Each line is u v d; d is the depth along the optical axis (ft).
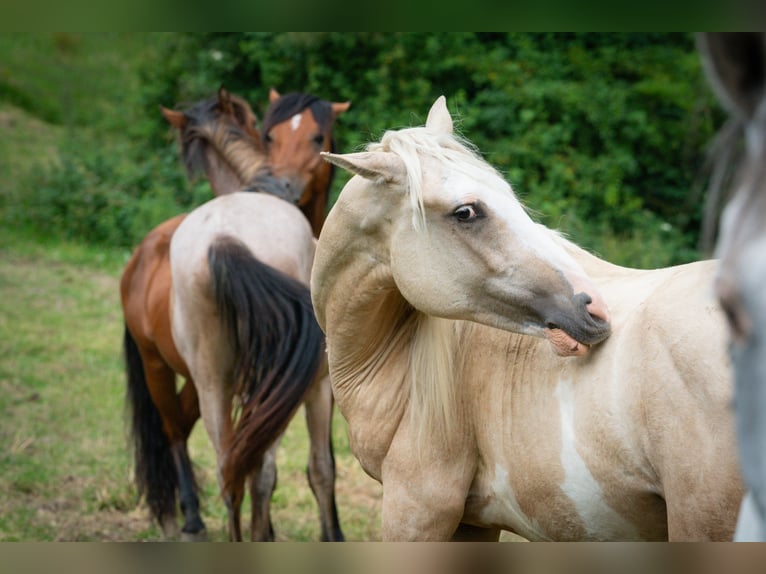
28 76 77.66
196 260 22.88
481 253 12.80
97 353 40.52
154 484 27.04
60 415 34.17
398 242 13.44
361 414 15.26
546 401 12.98
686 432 10.98
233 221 23.53
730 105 4.54
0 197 59.41
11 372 37.91
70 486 29.12
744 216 4.52
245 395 22.48
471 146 14.39
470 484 14.43
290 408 21.42
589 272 13.89
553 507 13.11
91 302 47.19
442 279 13.08
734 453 10.48
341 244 14.47
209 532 27.84
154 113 64.54
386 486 14.90
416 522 14.49
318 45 58.65
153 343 26.43
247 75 62.64
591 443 12.30
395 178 13.29
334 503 25.04
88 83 76.07
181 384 40.16
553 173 52.70
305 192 32.99
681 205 53.98
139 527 27.30
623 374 11.88
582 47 57.67
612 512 12.52
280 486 29.84
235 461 21.59
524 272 12.59
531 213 15.12
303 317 21.70
